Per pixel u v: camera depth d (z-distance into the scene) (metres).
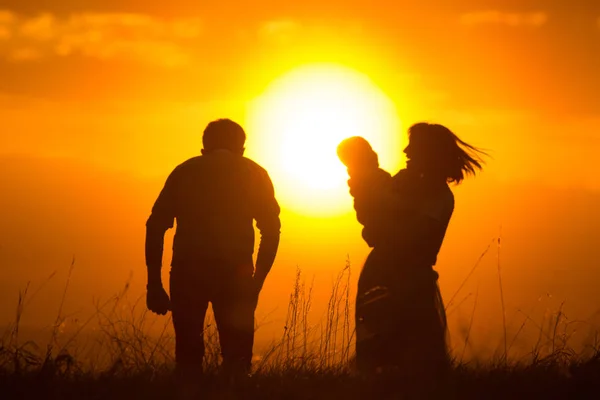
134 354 20.97
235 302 24.81
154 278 24.70
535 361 22.16
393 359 22.72
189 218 24.92
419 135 23.42
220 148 25.58
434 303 23.08
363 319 23.08
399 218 23.23
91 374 20.08
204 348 24.31
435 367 22.12
